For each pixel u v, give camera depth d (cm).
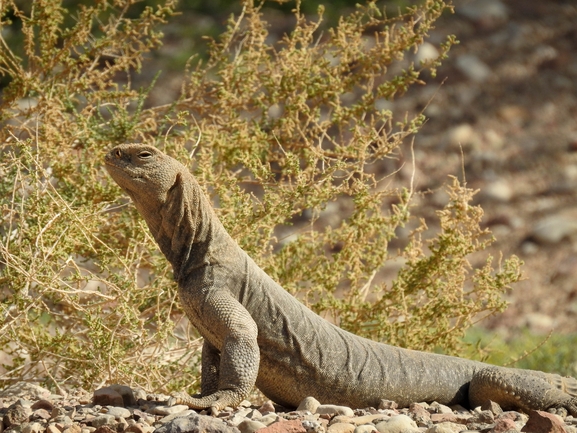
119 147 1555
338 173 3303
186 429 1275
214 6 5631
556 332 3466
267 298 1616
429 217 4262
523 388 1611
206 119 2411
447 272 2141
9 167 2028
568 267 3991
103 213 2123
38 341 1953
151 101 4750
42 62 2273
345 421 1413
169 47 5231
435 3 2347
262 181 2027
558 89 5297
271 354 1616
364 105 2314
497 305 2141
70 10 4947
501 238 4281
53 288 1762
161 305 2089
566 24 5766
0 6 2231
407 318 2123
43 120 2203
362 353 1662
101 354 1880
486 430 1370
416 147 4744
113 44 2366
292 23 5300
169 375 2050
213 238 1598
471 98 5122
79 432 1370
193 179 1602
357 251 2192
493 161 4747
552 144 4922
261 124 2353
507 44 5534
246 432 1344
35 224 1955
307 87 2319
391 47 2341
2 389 1994
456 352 2183
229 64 2378
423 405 1625
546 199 4562
